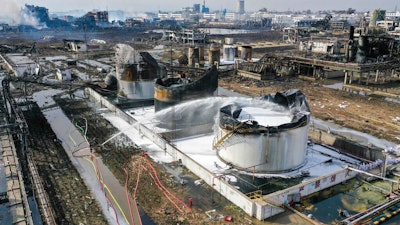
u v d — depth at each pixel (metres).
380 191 25.16
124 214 22.03
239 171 26.44
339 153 30.41
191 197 24.05
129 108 43.75
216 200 23.70
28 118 42.75
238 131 25.83
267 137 25.28
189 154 29.70
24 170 28.16
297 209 22.88
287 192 23.03
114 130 37.81
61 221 21.30
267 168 26.14
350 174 26.67
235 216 21.86
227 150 27.47
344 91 58.97
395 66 66.56
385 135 37.16
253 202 21.61
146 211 22.42
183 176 27.09
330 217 22.08
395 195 24.08
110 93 49.84
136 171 27.92
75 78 67.25
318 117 43.75
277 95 31.12
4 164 27.70
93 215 21.97
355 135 37.25
